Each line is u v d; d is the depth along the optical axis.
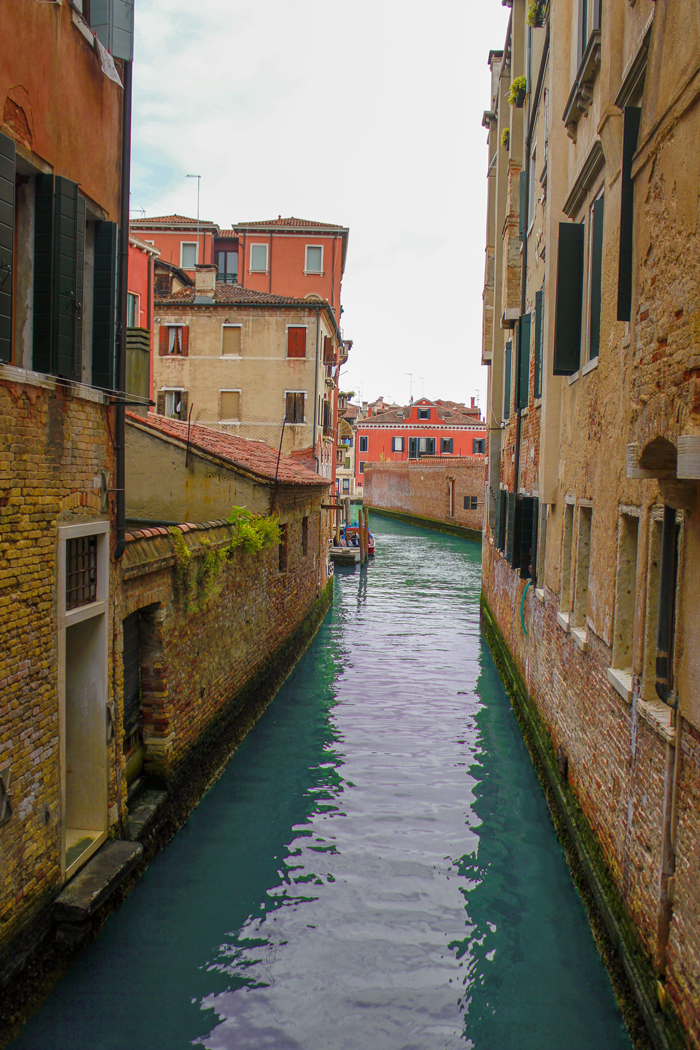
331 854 7.91
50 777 5.60
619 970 5.70
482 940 6.48
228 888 7.20
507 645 15.05
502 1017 5.54
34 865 5.39
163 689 7.95
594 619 7.33
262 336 24.59
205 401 24.72
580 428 8.36
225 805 9.04
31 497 5.27
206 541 9.23
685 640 4.68
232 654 10.69
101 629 6.51
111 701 6.66
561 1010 5.63
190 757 8.83
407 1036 5.37
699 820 4.39
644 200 4.67
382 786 9.73
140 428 12.56
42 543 5.43
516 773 10.29
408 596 26.00
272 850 7.95
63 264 5.59
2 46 4.89
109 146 6.60
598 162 7.39
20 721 5.20
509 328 14.47
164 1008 5.56
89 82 6.18
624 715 6.09
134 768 7.79
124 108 6.83
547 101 10.44
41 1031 5.25
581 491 8.24
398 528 55.22
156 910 6.79
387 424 73.06
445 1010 5.62
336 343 29.88
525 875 7.58
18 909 5.20
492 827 8.64
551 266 9.59
